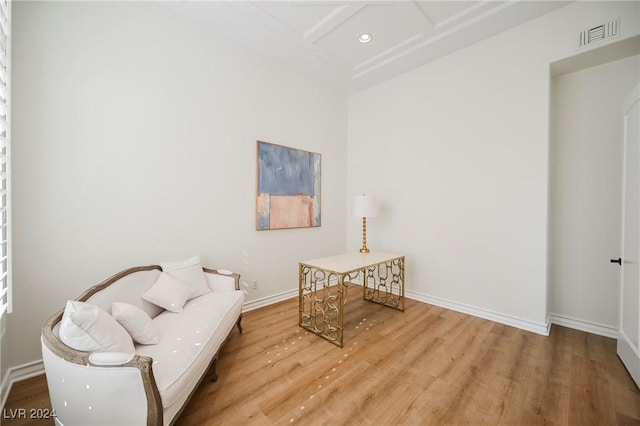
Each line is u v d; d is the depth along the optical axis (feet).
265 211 10.91
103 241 7.18
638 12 6.91
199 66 9.02
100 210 7.12
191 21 8.82
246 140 10.32
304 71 12.07
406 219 12.00
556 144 9.00
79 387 3.89
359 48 10.32
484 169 9.64
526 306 8.75
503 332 8.50
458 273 10.33
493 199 9.44
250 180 10.48
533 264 8.60
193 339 5.43
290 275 11.96
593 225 8.41
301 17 8.68
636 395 5.54
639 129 6.13
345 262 9.36
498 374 6.31
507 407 5.28
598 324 8.32
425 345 7.70
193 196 8.92
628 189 6.64
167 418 4.08
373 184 13.35
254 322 9.32
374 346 7.66
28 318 6.19
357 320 9.46
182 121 8.65
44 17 6.31
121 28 7.43
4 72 4.92
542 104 8.39
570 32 7.89
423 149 11.39
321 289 13.12
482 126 9.68
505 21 8.65
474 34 9.31
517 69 8.87
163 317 6.45
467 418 5.02
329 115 13.57
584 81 8.53
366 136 13.67
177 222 8.56
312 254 12.87
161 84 8.19
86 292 5.44
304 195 12.42
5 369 5.74
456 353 7.26
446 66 10.64
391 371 6.46
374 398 5.54
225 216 9.74
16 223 6.02
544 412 5.15
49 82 6.37
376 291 12.85
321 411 5.19
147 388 3.78
